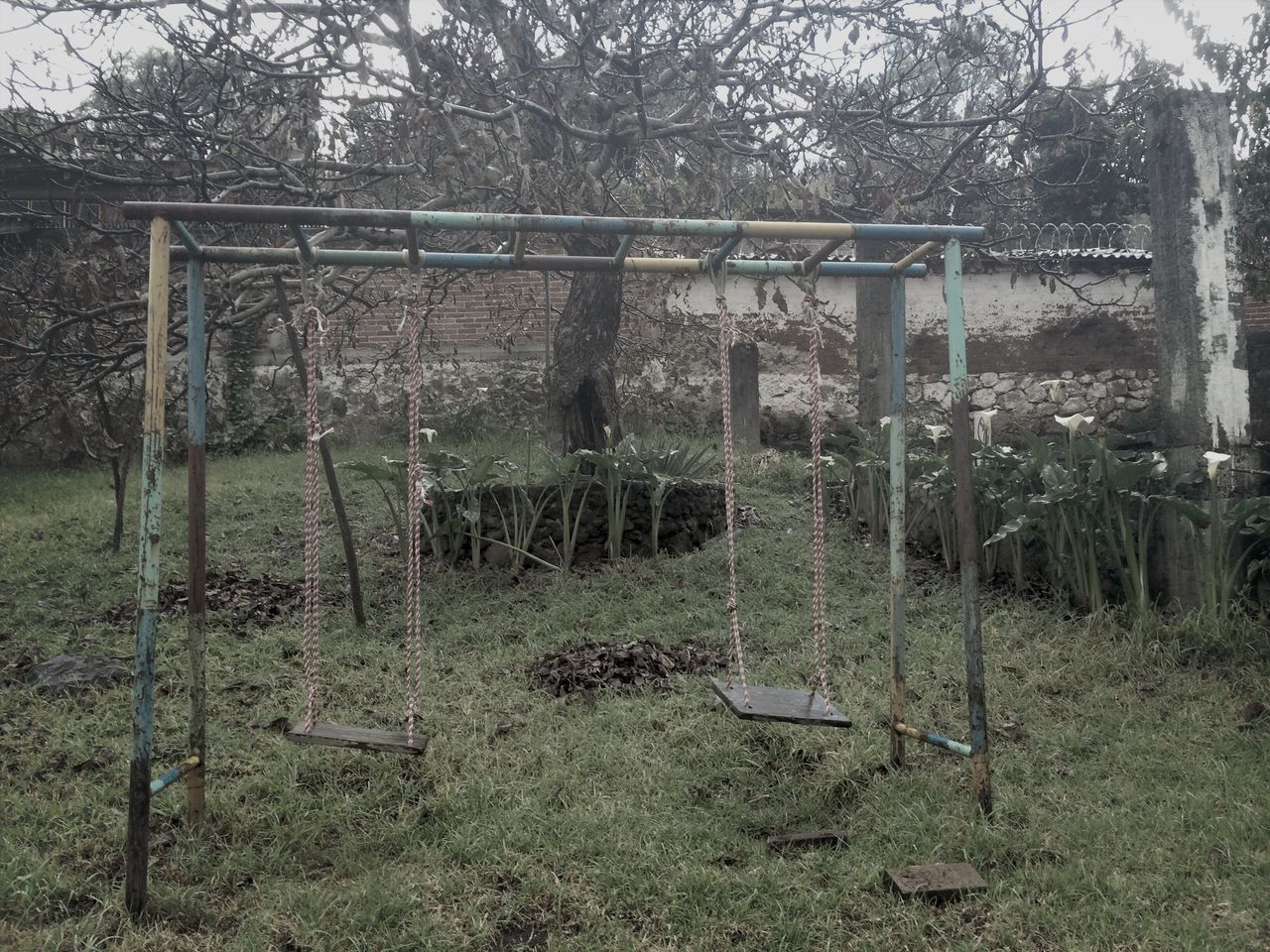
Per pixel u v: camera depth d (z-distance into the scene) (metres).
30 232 10.58
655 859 3.38
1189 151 6.10
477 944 2.99
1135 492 5.95
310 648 3.64
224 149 7.46
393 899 3.14
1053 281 9.36
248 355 12.23
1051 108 7.72
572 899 3.20
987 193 8.65
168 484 9.84
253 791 3.90
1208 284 6.09
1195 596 5.81
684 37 7.29
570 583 6.77
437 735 4.40
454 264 3.85
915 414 10.95
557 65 7.02
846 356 12.54
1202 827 3.60
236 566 7.18
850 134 7.06
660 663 5.19
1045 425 12.51
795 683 5.04
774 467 9.89
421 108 6.03
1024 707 4.79
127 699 4.75
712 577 6.81
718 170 6.80
